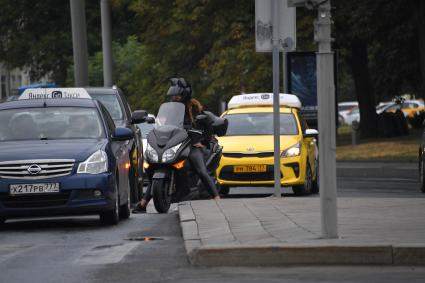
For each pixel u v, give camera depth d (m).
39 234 30.38
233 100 51.41
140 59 112.81
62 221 35.47
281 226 26.77
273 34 39.47
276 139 38.97
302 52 79.81
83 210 31.91
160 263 22.70
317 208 31.83
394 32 99.88
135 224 32.78
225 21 93.00
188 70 101.56
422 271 20.67
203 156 37.09
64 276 21.27
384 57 110.38
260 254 21.75
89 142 33.38
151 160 35.97
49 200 31.81
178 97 37.19
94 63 115.88
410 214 29.11
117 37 130.25
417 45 104.62
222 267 21.72
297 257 21.62
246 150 46.03
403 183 57.25
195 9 94.44
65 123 34.78
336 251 21.53
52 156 32.00
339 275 20.33
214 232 26.06
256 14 39.62
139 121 41.78
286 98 51.59
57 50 133.62
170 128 36.38
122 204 34.56
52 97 38.38
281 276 20.38
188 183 36.66
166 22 99.69
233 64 91.69
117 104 46.88
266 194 49.72
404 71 109.69
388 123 101.38
